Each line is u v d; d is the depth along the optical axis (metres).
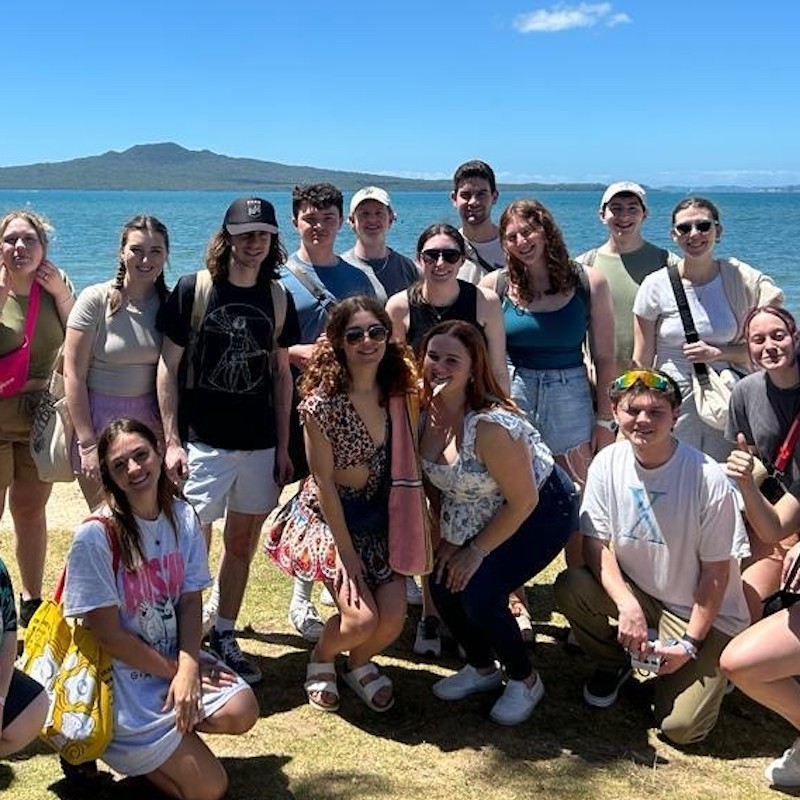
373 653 4.14
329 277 5.11
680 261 5.57
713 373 4.98
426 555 4.00
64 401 4.50
